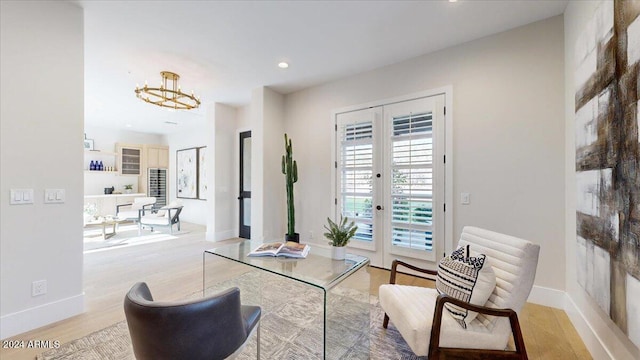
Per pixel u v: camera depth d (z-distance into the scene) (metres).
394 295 1.84
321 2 2.34
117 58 3.31
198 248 4.65
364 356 1.79
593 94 1.73
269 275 3.01
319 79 4.02
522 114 2.64
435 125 3.14
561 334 2.04
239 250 2.44
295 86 4.30
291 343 1.99
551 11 2.44
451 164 3.02
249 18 2.55
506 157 2.72
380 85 3.60
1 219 1.95
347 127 3.88
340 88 3.98
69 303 2.26
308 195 4.32
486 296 1.51
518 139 2.66
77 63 2.31
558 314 2.33
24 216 2.04
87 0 2.25
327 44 3.04
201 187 7.22
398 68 3.45
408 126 3.34
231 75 3.87
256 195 4.39
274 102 4.48
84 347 1.88
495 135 2.78
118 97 4.70
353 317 1.92
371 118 3.64
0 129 1.94
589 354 1.82
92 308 2.44
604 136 1.57
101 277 3.24
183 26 2.66
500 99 2.76
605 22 1.57
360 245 3.69
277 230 4.51
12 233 2.00
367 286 2.05
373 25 2.68
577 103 2.03
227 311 1.19
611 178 1.48
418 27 2.71
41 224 2.12
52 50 2.18
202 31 2.76
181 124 6.91
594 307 1.81
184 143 7.71
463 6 2.39
